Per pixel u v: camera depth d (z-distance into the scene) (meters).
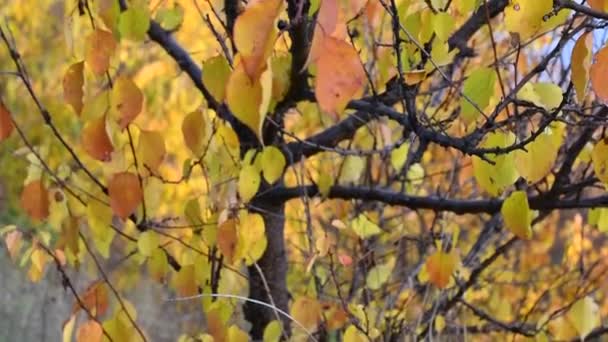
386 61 2.29
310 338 2.44
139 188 2.30
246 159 2.36
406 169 2.64
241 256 2.33
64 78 2.23
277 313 2.49
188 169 2.41
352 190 2.58
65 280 2.38
